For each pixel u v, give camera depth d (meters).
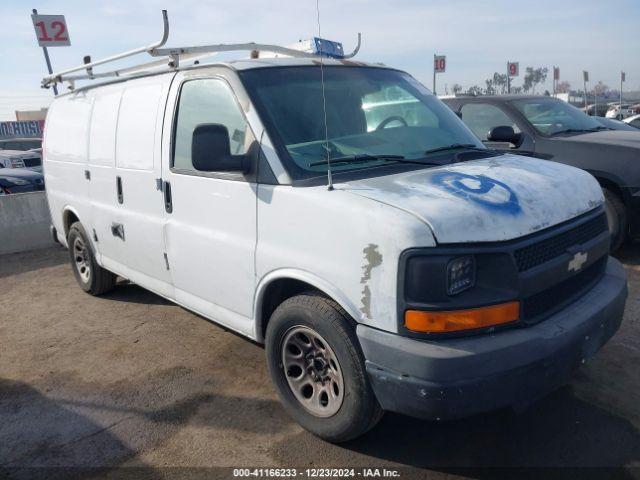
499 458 2.97
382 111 3.80
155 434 3.35
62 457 3.18
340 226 2.72
